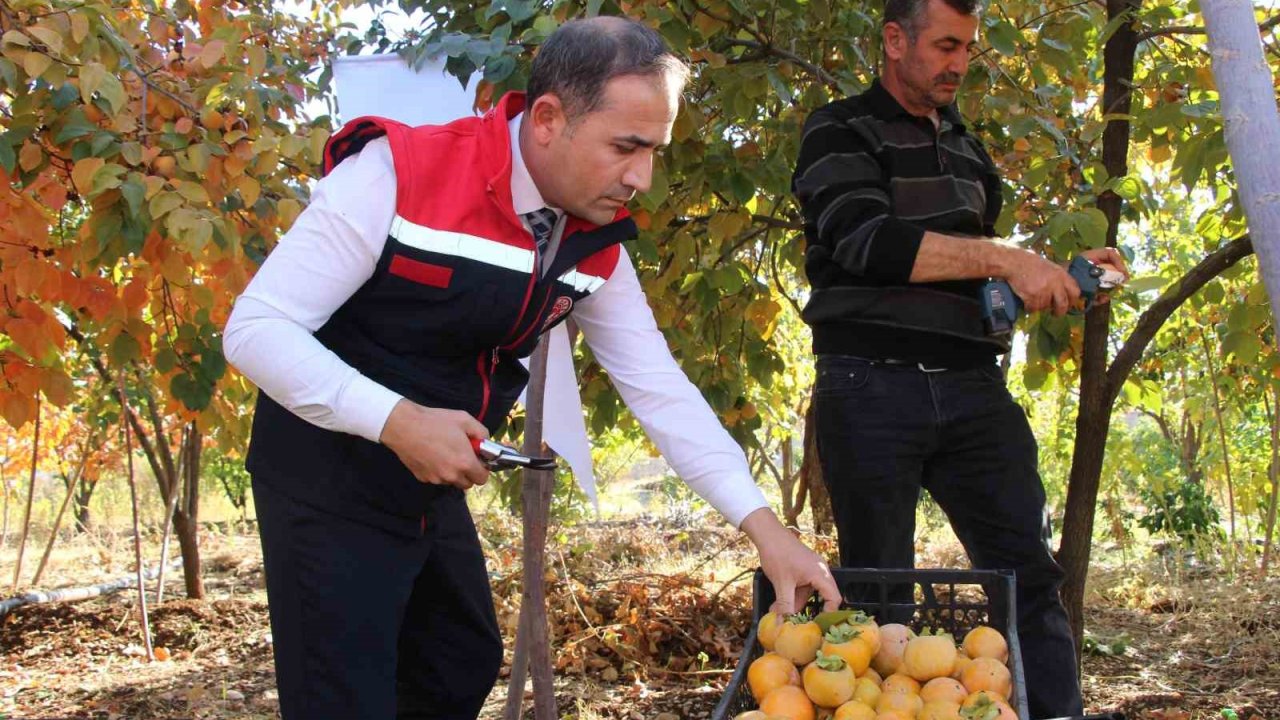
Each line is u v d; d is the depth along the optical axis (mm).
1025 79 3912
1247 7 1642
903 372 2629
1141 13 3053
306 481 1740
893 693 1605
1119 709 3852
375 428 1562
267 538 1780
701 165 3465
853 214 2551
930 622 1938
